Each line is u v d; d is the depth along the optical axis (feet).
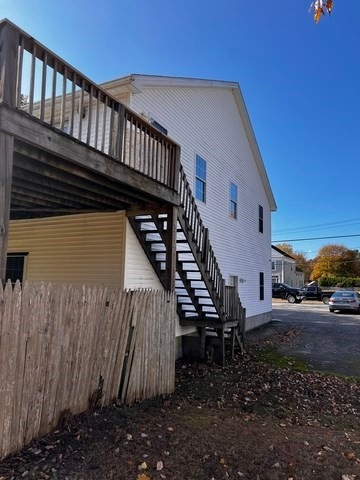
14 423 10.78
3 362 10.48
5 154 11.14
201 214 34.81
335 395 20.03
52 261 26.76
